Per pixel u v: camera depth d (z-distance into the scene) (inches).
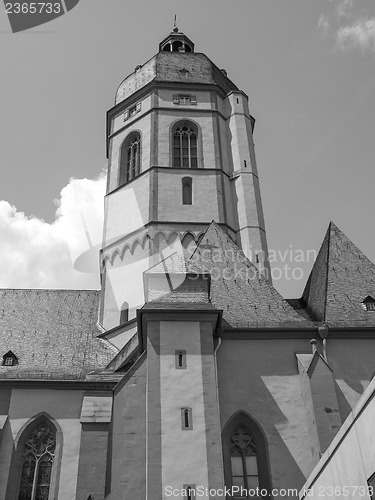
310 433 1144.2
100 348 1550.2
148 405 1119.0
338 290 1425.9
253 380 1213.7
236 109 2102.6
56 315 1683.1
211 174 1898.4
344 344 1263.5
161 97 2084.2
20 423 1306.6
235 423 1175.0
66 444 1282.0
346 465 789.9
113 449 1128.2
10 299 1734.7
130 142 2062.0
